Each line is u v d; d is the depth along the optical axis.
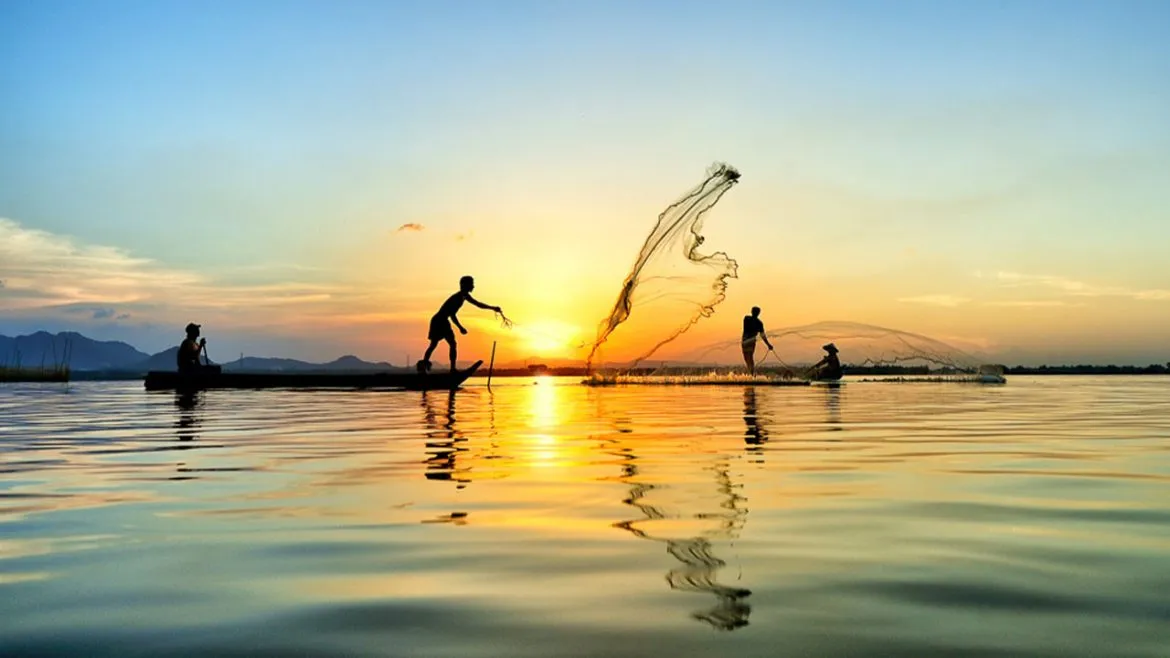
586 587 3.17
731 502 4.90
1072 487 5.42
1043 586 3.15
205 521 4.48
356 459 7.08
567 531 4.14
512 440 8.62
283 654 2.52
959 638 2.60
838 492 5.24
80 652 2.55
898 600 2.98
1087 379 34.97
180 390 22.31
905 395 18.36
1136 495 5.13
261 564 3.57
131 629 2.76
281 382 22.69
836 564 3.48
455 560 3.60
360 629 2.73
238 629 2.75
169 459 7.23
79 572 3.47
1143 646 2.52
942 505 4.79
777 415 12.16
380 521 4.43
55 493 5.45
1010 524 4.27
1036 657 2.43
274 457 7.29
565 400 16.70
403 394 19.98
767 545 3.82
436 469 6.41
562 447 7.90
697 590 3.12
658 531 4.12
